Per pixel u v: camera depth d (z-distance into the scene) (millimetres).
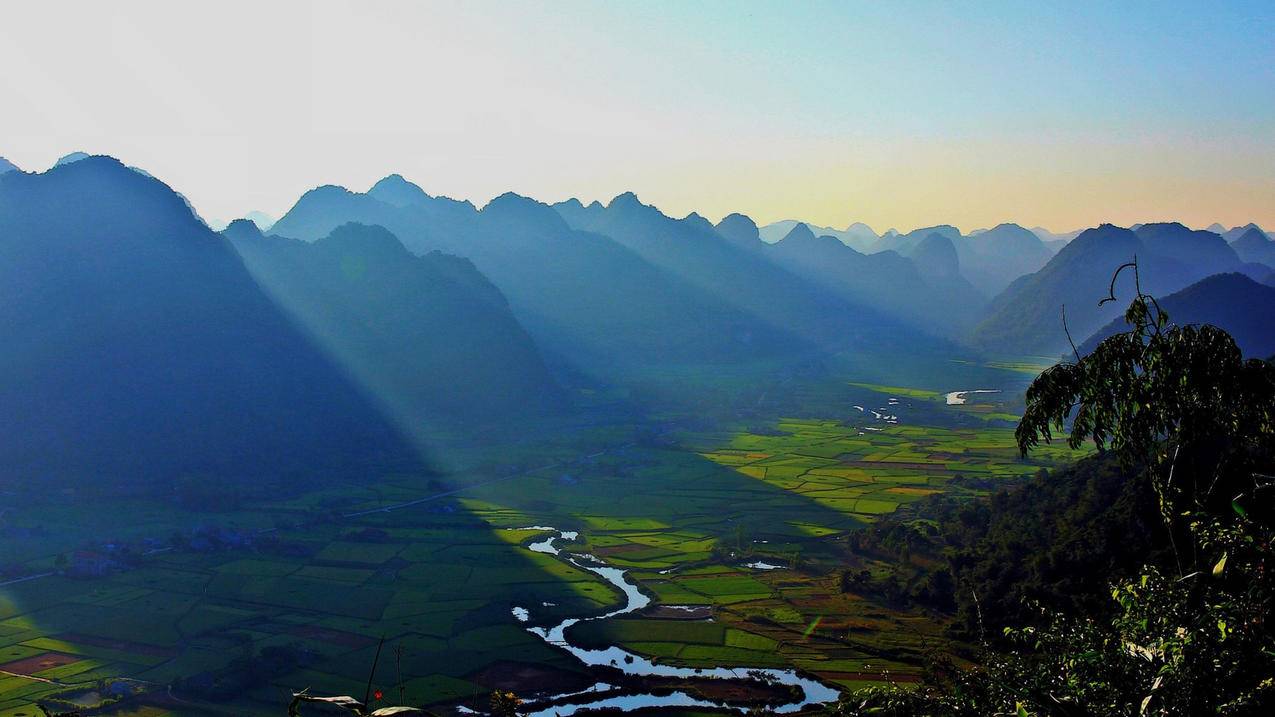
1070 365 19609
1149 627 17297
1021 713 15703
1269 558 16094
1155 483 19375
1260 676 15094
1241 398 17891
